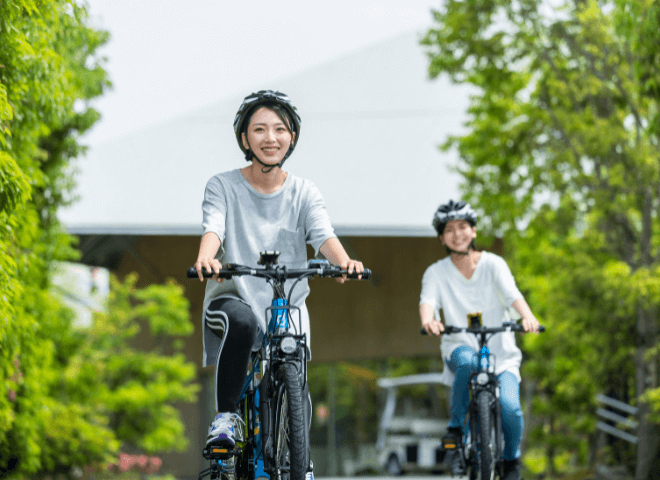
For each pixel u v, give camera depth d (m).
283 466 4.72
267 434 4.75
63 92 9.45
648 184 14.54
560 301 15.79
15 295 8.08
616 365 15.91
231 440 4.74
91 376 22.97
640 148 14.70
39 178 9.98
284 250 5.44
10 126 8.70
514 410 7.32
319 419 29.98
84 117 14.28
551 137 16.67
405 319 30.56
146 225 26.98
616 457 18.20
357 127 29.34
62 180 15.23
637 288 13.80
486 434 7.02
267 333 5.01
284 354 4.79
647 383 15.07
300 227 5.50
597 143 14.84
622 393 18.17
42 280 13.71
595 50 15.45
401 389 29.98
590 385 17.66
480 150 18.86
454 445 7.63
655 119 11.92
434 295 7.95
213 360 5.19
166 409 26.22
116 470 24.75
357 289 31.14
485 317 7.93
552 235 18.27
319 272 4.98
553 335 17.56
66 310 18.92
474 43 16.70
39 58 8.15
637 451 15.23
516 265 21.31
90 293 27.09
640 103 15.38
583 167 16.44
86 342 24.59
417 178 28.06
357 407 29.91
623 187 14.82
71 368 22.09
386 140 28.94
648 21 10.67
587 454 22.88
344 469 29.12
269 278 4.94
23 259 9.14
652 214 16.19
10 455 11.53
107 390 23.77
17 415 10.80
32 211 10.18
